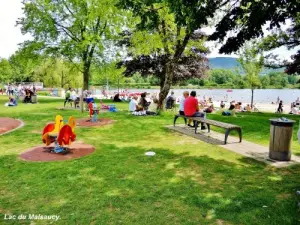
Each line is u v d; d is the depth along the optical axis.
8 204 4.66
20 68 75.00
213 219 4.13
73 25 25.08
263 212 4.30
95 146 8.77
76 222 4.07
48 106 23.02
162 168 6.50
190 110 11.16
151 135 10.53
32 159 7.27
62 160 7.18
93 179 5.79
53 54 26.41
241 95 74.31
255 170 6.30
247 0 7.16
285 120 6.97
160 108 17.00
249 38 7.57
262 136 10.22
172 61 16.33
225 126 8.89
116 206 4.56
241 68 29.98
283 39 19.83
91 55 26.80
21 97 35.00
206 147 8.50
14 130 11.69
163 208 4.49
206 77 32.56
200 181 5.65
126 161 7.09
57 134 7.91
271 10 6.78
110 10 22.88
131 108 17.33
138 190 5.21
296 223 3.97
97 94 58.78
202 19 7.62
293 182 5.52
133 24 21.97
